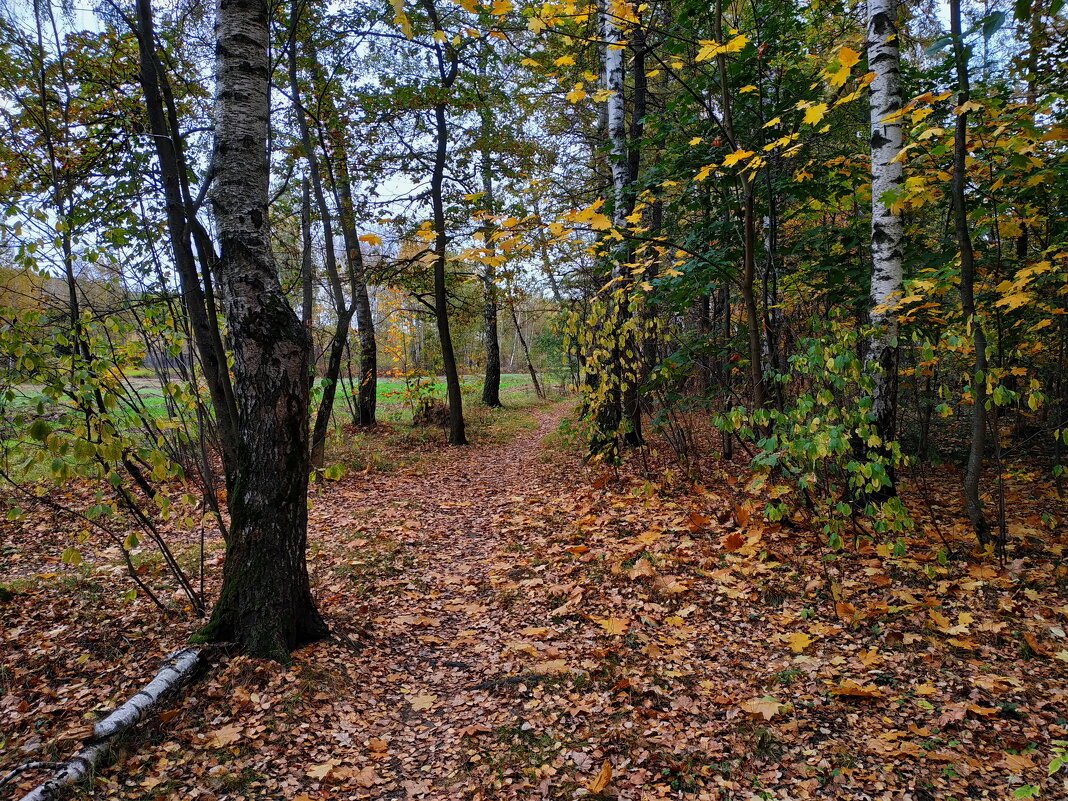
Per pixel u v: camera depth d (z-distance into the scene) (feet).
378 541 19.04
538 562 16.51
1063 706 8.75
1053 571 12.50
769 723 9.05
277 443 11.46
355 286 21.50
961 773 7.71
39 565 16.74
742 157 12.42
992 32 7.20
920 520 15.92
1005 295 12.05
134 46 17.79
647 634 12.02
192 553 17.57
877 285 15.76
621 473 24.75
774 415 13.64
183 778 8.36
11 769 7.94
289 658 11.10
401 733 9.87
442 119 35.68
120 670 10.84
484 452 37.81
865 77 9.73
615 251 20.62
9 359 10.59
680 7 21.01
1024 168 11.30
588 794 7.92
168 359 13.83
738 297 22.44
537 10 11.46
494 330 65.00
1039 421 24.82
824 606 12.46
